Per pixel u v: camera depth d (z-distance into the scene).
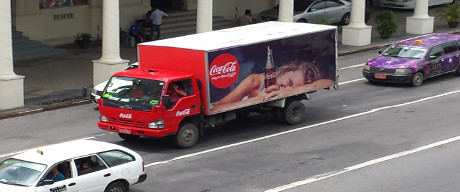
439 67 29.08
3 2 23.97
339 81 29.55
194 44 21.20
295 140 21.80
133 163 16.55
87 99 26.23
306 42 22.89
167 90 20.08
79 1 35.22
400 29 40.50
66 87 27.86
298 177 18.58
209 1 29.91
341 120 23.97
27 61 31.84
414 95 27.22
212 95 20.72
